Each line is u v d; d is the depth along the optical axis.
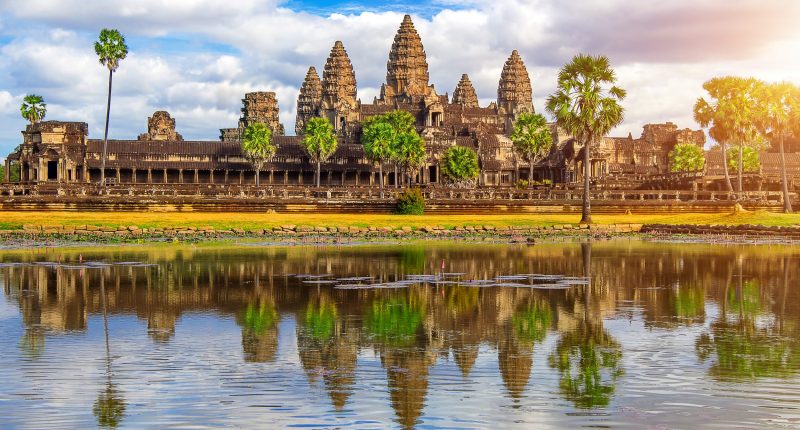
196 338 28.39
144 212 110.25
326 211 117.25
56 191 123.75
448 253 64.00
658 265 53.34
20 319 32.25
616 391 21.48
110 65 147.62
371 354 25.91
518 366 24.30
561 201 123.62
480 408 20.11
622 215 120.12
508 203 122.06
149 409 20.03
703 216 109.88
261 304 36.16
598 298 37.66
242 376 23.09
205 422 19.09
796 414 19.58
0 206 108.25
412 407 20.19
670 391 21.50
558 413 19.70
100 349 26.52
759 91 134.38
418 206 117.25
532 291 40.28
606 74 102.44
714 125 139.75
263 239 81.50
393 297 38.25
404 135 176.50
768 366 24.05
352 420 19.27
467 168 194.75
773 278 45.56
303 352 26.14
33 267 51.88
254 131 189.38
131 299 37.69
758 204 129.12
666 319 32.00
